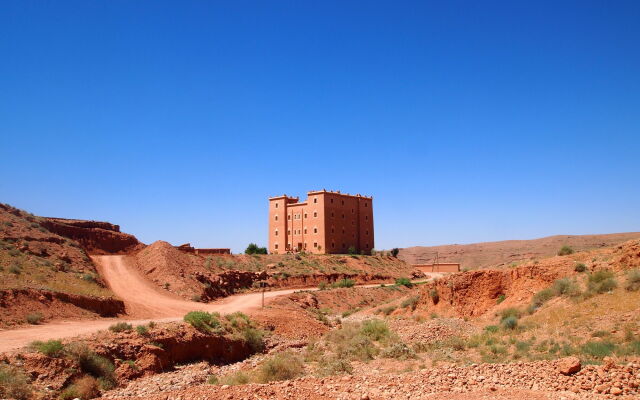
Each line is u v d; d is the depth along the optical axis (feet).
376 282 326.44
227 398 51.49
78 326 117.50
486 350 86.74
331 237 381.40
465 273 147.13
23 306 122.42
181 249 292.40
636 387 47.32
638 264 101.60
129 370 89.45
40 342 86.17
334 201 389.39
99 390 79.25
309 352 113.70
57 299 135.03
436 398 49.06
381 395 52.65
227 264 285.84
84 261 207.21
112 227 307.37
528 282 129.08
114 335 99.04
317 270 314.35
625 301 87.04
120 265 229.25
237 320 142.31
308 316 182.09
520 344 82.17
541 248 524.52
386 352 96.78
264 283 271.28
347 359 97.45
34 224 220.64
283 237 399.85
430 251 655.35
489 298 137.08
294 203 399.44
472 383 54.80
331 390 55.67
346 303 247.29
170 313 162.91
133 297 184.24
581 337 78.74
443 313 145.28
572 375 52.26
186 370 99.14
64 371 78.28
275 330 150.10
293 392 54.08
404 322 139.23
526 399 46.11
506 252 564.71
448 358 85.30
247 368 104.37
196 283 220.64
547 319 96.89
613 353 65.10
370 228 424.05
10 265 155.84
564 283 109.60
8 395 65.26
